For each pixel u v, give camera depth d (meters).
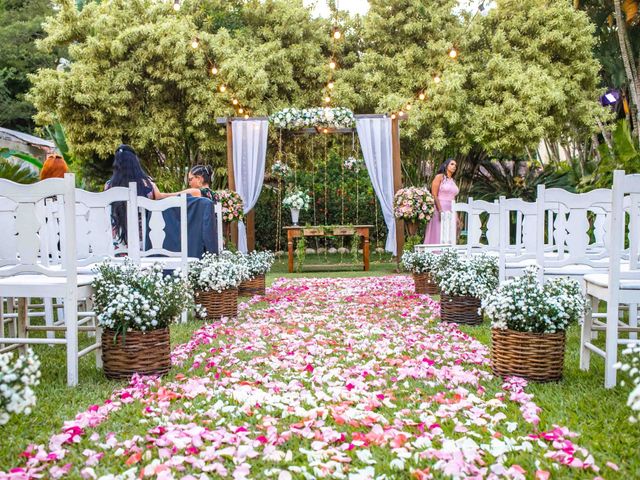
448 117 11.32
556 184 10.69
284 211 11.53
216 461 1.82
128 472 1.68
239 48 12.85
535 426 2.06
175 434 1.96
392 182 9.45
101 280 2.92
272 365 3.00
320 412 2.21
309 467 1.76
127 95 11.41
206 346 3.56
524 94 11.27
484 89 11.84
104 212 3.30
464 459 1.77
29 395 1.63
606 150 8.05
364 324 4.29
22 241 2.70
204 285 4.50
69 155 12.05
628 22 12.05
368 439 1.95
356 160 10.69
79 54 11.69
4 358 1.64
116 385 2.73
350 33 13.93
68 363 2.72
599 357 3.27
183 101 12.05
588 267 3.48
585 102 12.09
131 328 2.81
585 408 2.28
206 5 14.02
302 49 13.29
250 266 5.99
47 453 1.87
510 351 2.78
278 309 5.10
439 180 8.77
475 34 12.42
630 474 1.68
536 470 1.72
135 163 5.35
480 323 4.25
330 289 6.68
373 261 11.31
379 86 12.67
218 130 12.01
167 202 4.23
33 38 18.39
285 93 13.30
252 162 9.59
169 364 2.96
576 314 2.73
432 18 12.50
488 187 11.99
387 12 12.88
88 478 1.70
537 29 12.22
